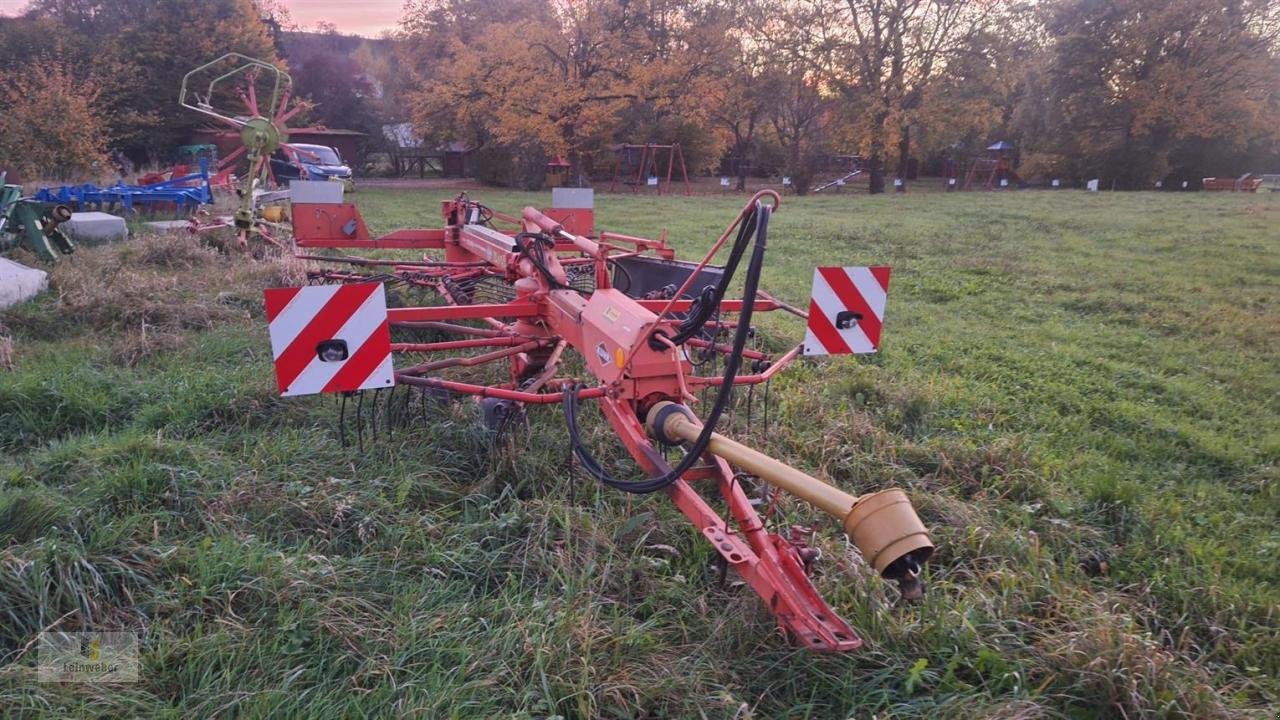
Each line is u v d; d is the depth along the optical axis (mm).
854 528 2645
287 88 9602
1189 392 6570
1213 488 4844
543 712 2816
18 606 3086
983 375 6930
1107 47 43312
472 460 4762
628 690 2916
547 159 37781
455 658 3061
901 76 39188
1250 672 3186
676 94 37219
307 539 3717
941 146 45125
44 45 31609
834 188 46281
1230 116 41812
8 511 3547
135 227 13438
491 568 3688
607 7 36906
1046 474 4852
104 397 5180
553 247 5168
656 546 3877
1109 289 10797
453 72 36969
